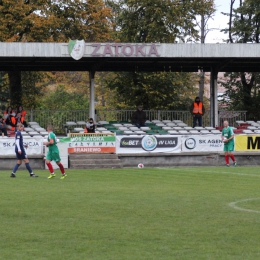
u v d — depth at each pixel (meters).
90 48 49.75
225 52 52.06
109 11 72.00
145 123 58.06
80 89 104.38
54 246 15.59
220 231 17.53
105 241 16.17
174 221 19.16
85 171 39.47
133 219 19.52
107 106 91.88
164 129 55.81
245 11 74.62
